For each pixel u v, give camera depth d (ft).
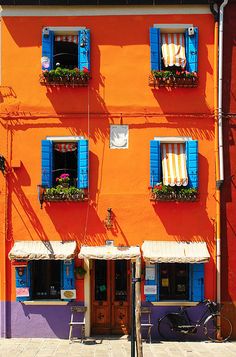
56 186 38.34
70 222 38.01
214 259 37.70
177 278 38.37
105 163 38.34
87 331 37.37
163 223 37.88
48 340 36.86
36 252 36.32
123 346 34.81
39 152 38.45
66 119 38.50
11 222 38.14
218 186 37.88
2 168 37.68
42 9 39.04
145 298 37.52
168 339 37.14
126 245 37.78
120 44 38.91
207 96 38.58
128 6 39.01
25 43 38.91
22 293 37.32
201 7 39.01
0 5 38.93
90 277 38.42
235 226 37.88
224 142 38.32
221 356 32.24
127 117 38.52
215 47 38.58
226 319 37.06
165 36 39.24
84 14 39.04
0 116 38.65
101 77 38.70
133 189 38.17
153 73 37.99
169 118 38.45
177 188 37.50
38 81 38.70
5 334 37.50
